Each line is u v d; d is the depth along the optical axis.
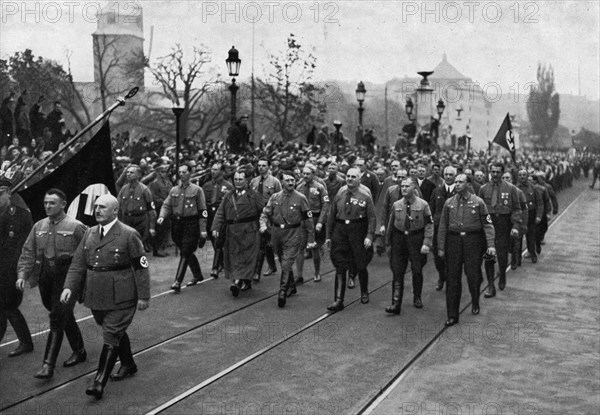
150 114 43.66
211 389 6.67
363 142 32.34
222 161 13.95
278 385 6.81
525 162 33.47
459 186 9.75
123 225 6.78
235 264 10.87
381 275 13.04
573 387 6.95
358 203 10.08
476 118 95.06
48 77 34.03
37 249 7.10
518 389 6.87
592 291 11.89
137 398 6.38
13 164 14.54
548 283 12.64
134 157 20.05
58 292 7.00
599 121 134.62
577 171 59.28
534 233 15.25
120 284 6.66
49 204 7.08
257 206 10.97
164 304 10.16
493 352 8.12
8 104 20.19
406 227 10.09
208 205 13.61
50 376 6.82
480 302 10.95
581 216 26.36
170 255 14.86
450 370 7.43
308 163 13.27
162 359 7.56
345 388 6.75
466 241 9.71
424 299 10.98
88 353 7.73
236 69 19.23
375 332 8.86
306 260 14.62
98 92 42.66
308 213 10.59
